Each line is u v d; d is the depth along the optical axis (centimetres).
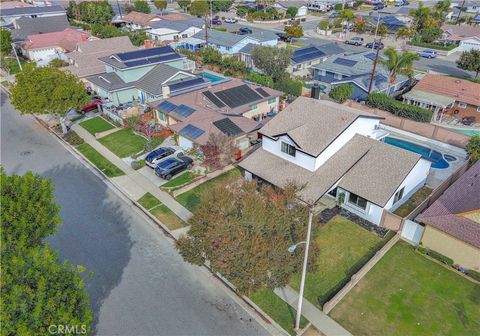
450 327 2031
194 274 2419
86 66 5791
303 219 2197
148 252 2605
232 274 1962
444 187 3189
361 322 2062
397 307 2152
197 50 7631
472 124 4638
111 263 2509
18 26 8006
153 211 3027
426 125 4331
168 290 2297
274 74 5809
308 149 2961
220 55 6612
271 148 3306
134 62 5206
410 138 4394
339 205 3036
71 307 1527
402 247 2617
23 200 1945
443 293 2245
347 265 2458
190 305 2191
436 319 2078
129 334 2019
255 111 4581
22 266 1518
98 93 5334
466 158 3769
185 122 3888
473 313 2112
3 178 1961
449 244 2430
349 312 2123
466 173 2978
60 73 4100
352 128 3162
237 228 1958
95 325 2066
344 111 3209
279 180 3030
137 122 4306
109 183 3425
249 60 6969
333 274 2391
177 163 3494
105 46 6456
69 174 3581
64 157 3900
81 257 2562
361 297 2219
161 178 3462
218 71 6638
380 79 5400
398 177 2825
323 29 9531
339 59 6009
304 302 2188
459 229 2378
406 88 5512
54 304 1503
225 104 4294
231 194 2206
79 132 4416
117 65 5088
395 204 2989
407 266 2450
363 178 2903
